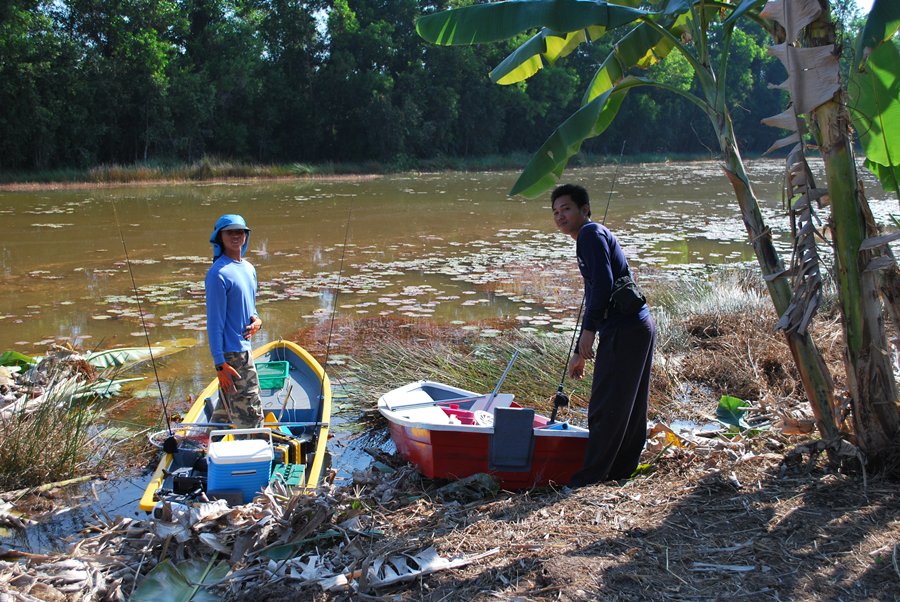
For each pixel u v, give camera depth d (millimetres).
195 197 23938
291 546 3740
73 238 15211
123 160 34469
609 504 3951
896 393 4016
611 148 52875
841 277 3998
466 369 6984
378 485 4969
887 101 4566
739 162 4375
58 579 3473
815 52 3879
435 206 21703
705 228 16875
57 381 6285
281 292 10641
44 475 5109
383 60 41594
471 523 3867
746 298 8672
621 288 4277
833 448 4121
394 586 3293
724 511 3734
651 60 6223
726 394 6430
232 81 36688
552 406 6188
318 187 28766
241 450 4434
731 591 3021
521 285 11102
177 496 4387
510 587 3158
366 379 6938
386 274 11891
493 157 45594
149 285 11031
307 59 40344
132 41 32688
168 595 3420
